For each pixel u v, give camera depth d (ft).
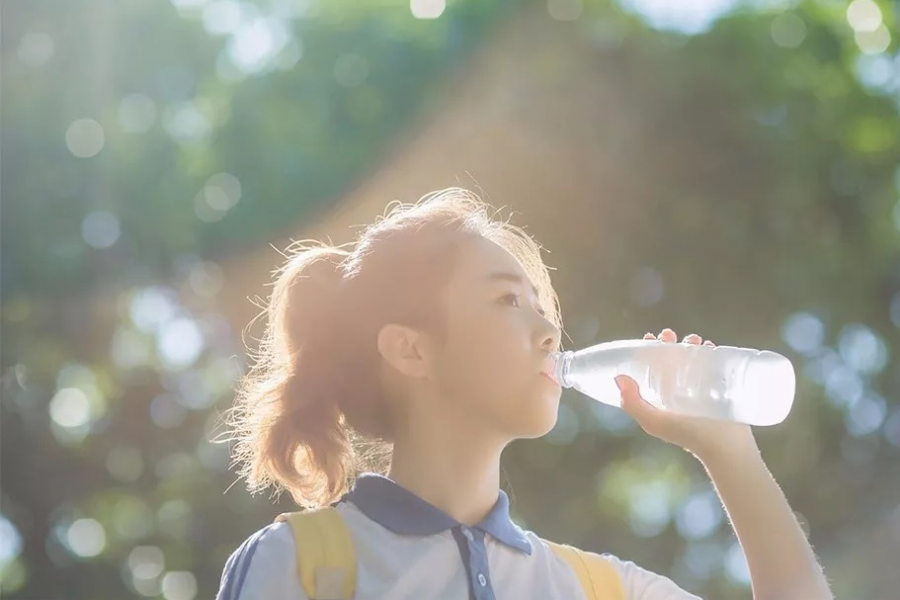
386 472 8.89
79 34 32.17
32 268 31.58
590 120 33.40
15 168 31.76
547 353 7.93
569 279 32.30
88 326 31.81
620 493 32.04
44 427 31.45
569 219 32.78
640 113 33.68
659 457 31.65
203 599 30.42
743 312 33.37
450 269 8.06
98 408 31.99
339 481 8.57
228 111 33.37
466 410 7.84
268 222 32.53
